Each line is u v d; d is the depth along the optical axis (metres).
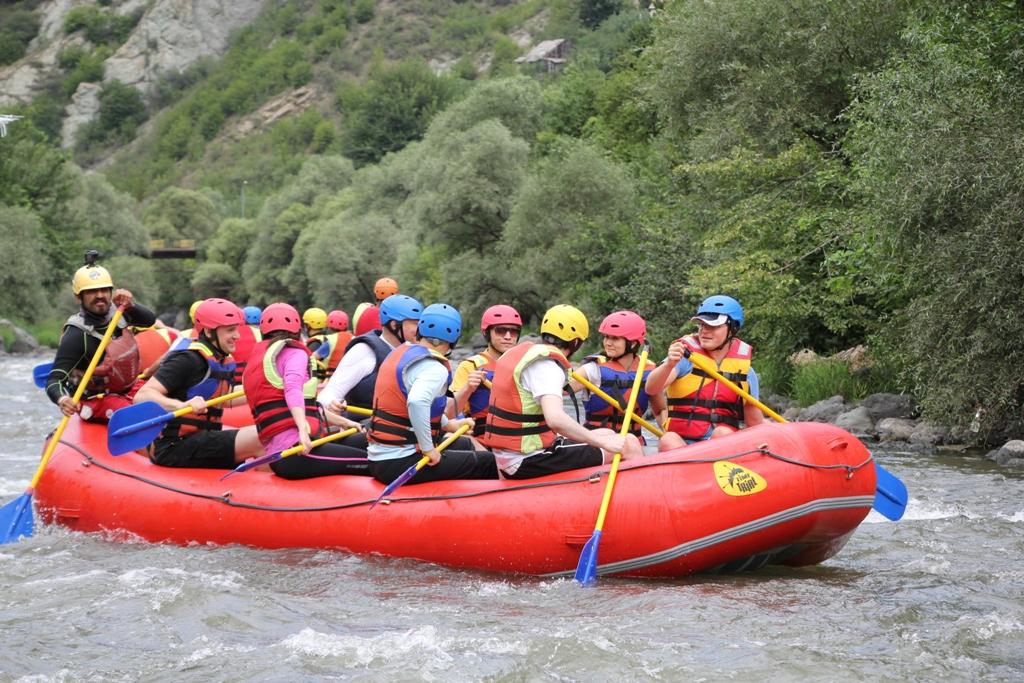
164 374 8.45
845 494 7.17
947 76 14.77
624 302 31.78
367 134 120.31
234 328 8.63
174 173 175.00
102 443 9.22
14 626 6.45
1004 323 14.04
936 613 6.62
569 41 139.50
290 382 8.03
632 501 7.15
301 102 181.00
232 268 100.81
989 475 12.47
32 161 63.75
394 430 7.83
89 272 9.31
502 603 6.86
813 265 21.56
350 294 66.81
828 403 18.00
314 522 7.93
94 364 9.19
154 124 196.88
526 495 7.41
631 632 6.24
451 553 7.51
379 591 7.14
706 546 7.05
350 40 191.38
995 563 7.96
